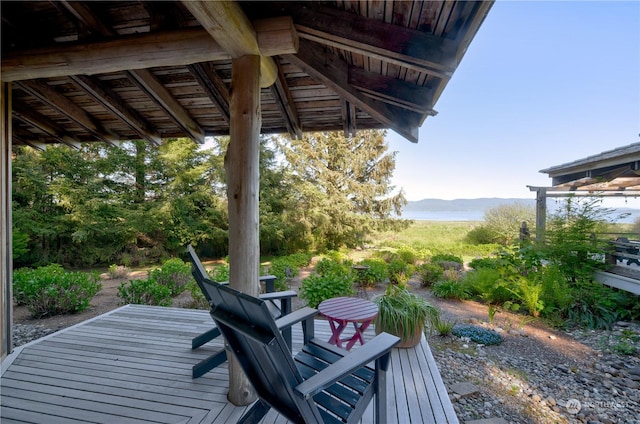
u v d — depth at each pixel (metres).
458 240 14.24
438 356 3.36
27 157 8.68
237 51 1.68
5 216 2.47
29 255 8.77
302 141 12.54
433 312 3.02
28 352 2.53
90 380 2.10
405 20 1.52
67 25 1.98
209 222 10.73
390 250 11.62
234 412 1.75
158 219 9.98
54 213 9.21
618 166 5.33
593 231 5.43
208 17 1.40
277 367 1.09
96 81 2.50
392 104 2.42
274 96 2.51
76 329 3.04
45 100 2.61
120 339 2.80
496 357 3.38
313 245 12.01
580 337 3.97
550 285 4.77
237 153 1.73
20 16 1.95
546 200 6.98
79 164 9.33
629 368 3.18
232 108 1.75
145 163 10.43
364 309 2.57
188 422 1.67
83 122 3.03
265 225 10.79
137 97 2.77
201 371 2.12
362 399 1.38
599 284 4.90
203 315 3.49
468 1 1.27
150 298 4.46
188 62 1.83
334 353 1.69
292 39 1.66
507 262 5.90
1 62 1.94
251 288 1.74
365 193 12.98
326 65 2.07
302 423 1.22
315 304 4.33
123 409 1.79
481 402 2.51
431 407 1.83
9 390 1.99
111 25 1.98
